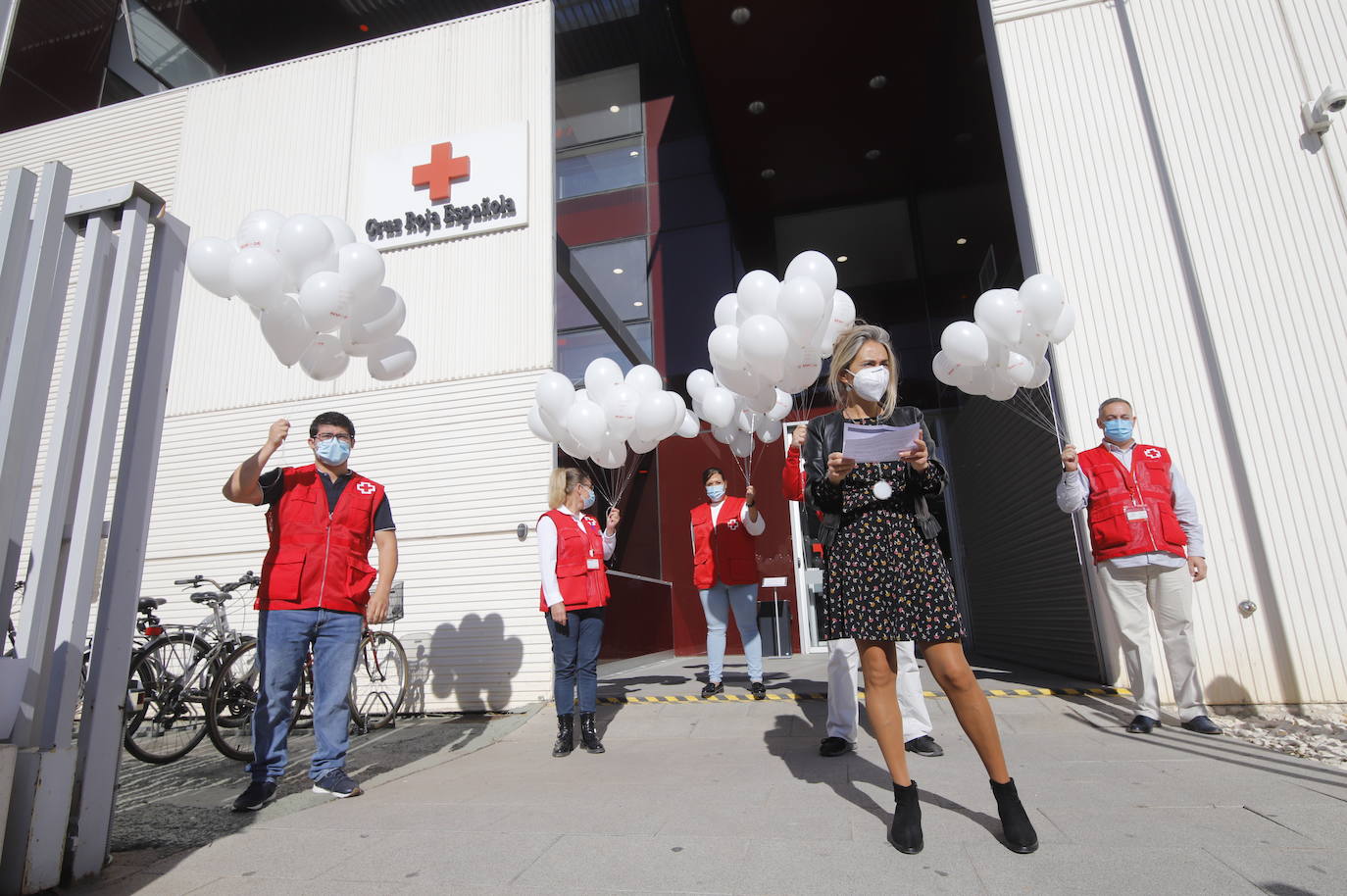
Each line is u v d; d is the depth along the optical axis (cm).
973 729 195
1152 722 347
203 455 589
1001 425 629
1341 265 439
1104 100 496
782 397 453
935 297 827
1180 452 438
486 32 625
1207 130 475
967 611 789
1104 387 455
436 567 532
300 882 187
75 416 208
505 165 587
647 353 909
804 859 188
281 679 280
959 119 682
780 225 959
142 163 685
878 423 218
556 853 201
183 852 216
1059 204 484
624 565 736
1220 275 452
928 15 692
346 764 360
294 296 307
